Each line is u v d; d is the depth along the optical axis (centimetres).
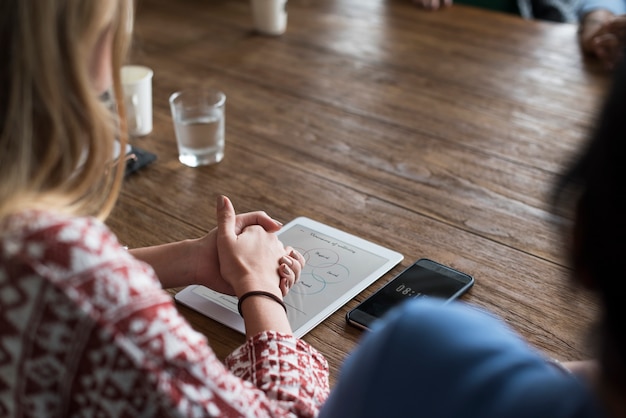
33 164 61
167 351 61
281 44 183
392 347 53
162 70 170
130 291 60
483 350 50
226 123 147
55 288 57
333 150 137
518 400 47
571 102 154
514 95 157
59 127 60
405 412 51
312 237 112
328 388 84
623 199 41
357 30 190
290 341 85
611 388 44
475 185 126
